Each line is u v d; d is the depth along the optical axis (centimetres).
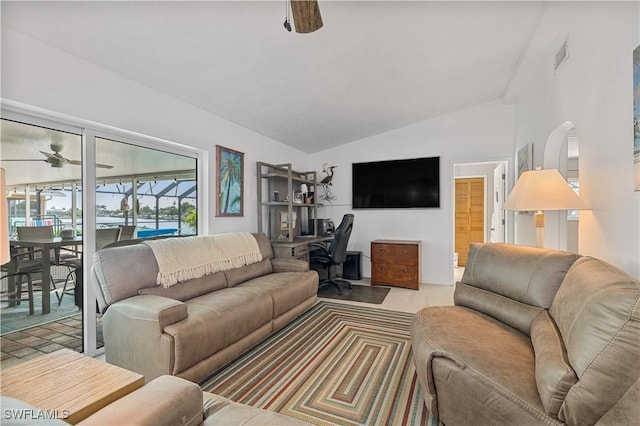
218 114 349
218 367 214
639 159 148
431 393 159
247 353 244
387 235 508
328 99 348
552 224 294
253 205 413
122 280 218
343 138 504
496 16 229
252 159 413
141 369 194
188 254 271
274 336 277
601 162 186
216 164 351
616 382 98
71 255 234
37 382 113
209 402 126
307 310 347
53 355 134
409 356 237
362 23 222
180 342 186
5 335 207
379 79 316
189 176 328
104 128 246
